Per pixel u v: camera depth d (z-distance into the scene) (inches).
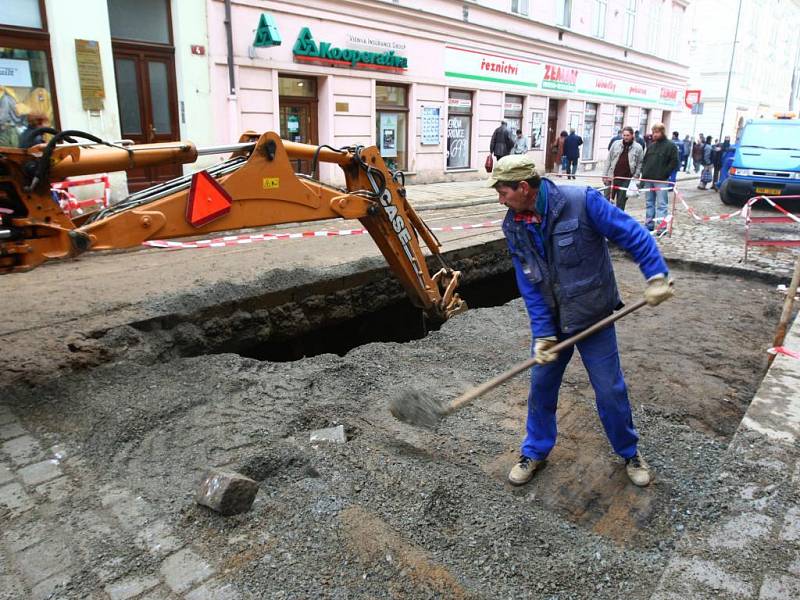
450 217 446.9
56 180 145.4
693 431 151.3
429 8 599.8
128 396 155.3
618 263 346.6
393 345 207.0
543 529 113.0
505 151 649.0
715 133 1449.3
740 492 113.7
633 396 174.1
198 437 137.7
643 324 239.0
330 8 503.8
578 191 112.3
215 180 165.8
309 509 111.3
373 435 145.0
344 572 96.2
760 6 1526.8
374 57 546.6
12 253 139.0
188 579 93.6
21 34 346.6
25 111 355.3
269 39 442.9
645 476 128.6
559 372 125.9
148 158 154.4
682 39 1187.9
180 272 268.4
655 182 399.2
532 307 120.6
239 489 108.8
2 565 96.4
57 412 148.2
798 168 535.5
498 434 149.8
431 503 115.0
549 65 802.8
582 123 922.7
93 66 372.8
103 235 150.9
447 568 99.0
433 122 641.6
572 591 97.1
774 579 90.7
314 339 277.1
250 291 239.5
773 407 144.3
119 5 390.9
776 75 1855.3
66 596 90.0
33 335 189.0
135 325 201.9
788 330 203.5
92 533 104.0
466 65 664.4
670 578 91.6
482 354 200.8
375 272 289.0
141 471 124.4
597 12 887.1
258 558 98.7
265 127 479.8
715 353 208.5
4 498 114.2
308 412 151.5
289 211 185.8
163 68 418.0
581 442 146.9
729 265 323.9
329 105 522.6
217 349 227.6
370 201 208.7
